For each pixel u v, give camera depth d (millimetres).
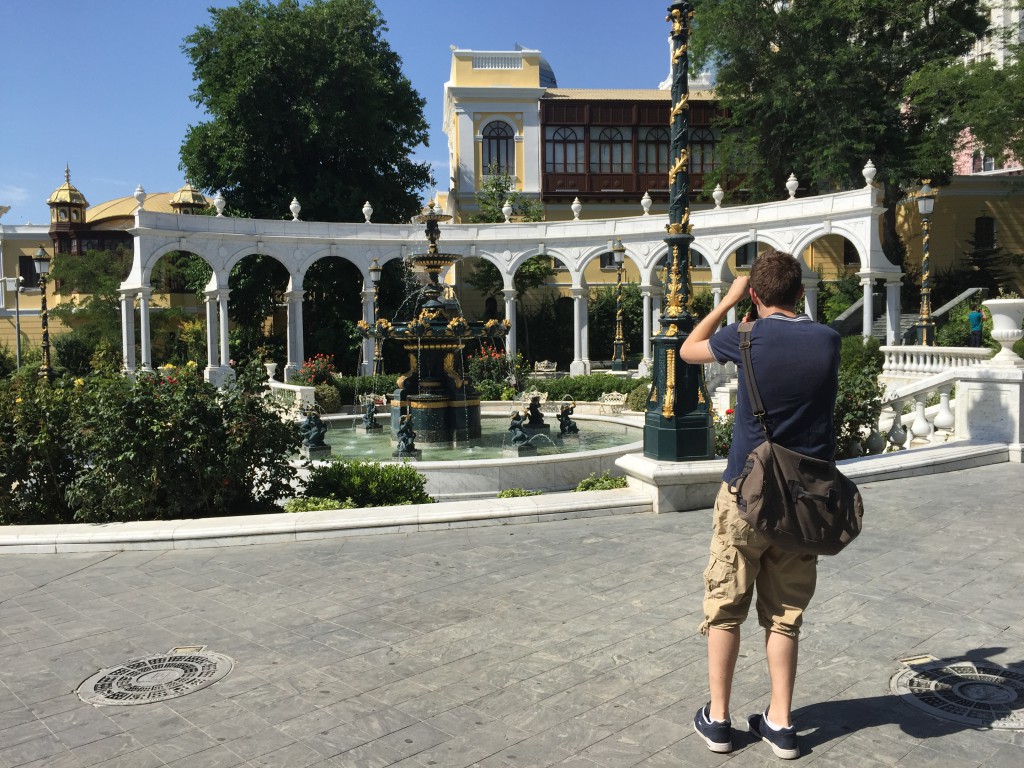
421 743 3607
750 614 5094
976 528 6840
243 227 30984
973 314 24266
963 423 10469
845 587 5496
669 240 7949
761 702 3895
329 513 7672
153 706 4074
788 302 3529
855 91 33125
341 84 35969
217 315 38219
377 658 4574
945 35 33438
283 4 36562
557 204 44250
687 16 7766
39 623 5387
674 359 7938
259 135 35500
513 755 3479
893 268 25938
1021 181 39438
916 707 3781
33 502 9281
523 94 44250
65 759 3580
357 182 38656
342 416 20281
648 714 3811
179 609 5566
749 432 3430
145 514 8664
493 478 12484
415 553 6723
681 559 6273
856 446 10984
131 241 52000
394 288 37531
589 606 5297
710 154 43938
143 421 8469
